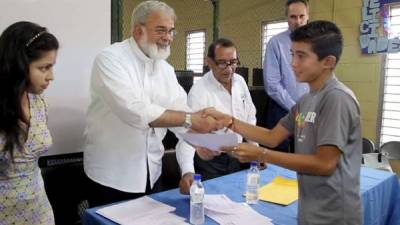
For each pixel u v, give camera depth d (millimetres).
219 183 1808
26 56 1183
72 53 2217
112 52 1632
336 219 1121
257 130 1521
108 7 2369
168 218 1358
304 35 1134
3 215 1260
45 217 1394
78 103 2273
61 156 2227
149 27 1636
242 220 1353
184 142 1783
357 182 1156
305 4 2648
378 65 3580
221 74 2193
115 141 1710
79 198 2117
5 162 1220
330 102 1109
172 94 1869
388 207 2000
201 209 1334
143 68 1746
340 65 3865
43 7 2076
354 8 3695
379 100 3613
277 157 1163
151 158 1800
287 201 1562
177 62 5520
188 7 5656
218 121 1587
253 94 3055
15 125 1200
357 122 1136
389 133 3590
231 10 5191
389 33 3455
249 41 4961
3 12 1938
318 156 1103
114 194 1740
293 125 1381
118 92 1544
